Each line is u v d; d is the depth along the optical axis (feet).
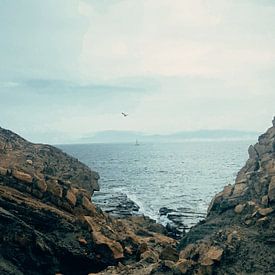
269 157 159.43
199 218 207.92
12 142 278.26
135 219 192.85
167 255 111.65
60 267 124.16
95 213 148.87
